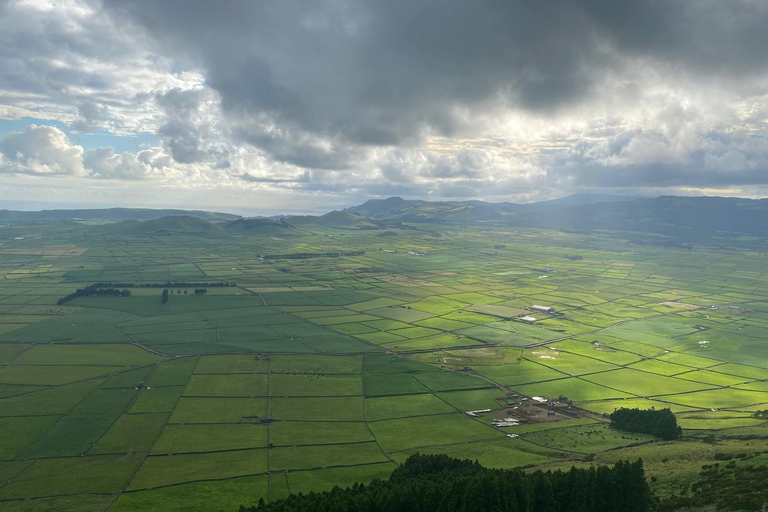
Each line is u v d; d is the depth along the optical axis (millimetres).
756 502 90625
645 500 104562
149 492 139750
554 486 110125
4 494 138750
